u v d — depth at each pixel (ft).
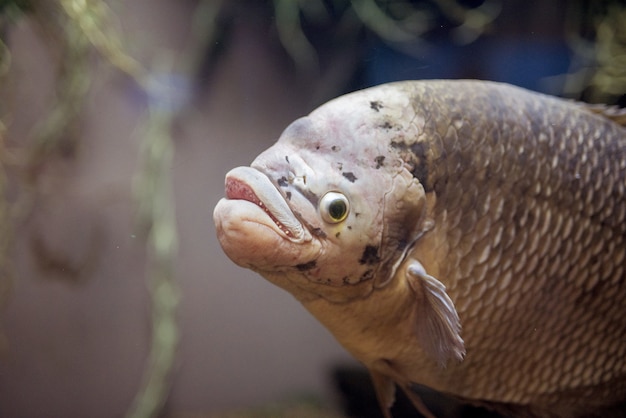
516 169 2.02
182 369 3.18
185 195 3.02
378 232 1.92
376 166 1.92
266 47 2.93
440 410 2.93
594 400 2.22
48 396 3.18
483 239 2.01
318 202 1.89
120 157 2.96
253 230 1.83
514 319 2.08
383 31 2.89
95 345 3.14
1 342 3.08
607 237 2.09
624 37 2.96
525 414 2.24
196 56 2.89
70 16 2.59
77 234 3.03
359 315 2.01
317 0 2.89
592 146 2.09
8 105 2.77
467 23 2.87
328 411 3.23
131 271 3.06
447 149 1.97
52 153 2.90
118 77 2.89
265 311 3.23
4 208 2.80
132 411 3.18
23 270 3.04
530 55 2.93
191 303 3.13
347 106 1.96
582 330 2.13
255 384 3.29
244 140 2.98
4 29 2.69
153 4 2.86
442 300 1.90
